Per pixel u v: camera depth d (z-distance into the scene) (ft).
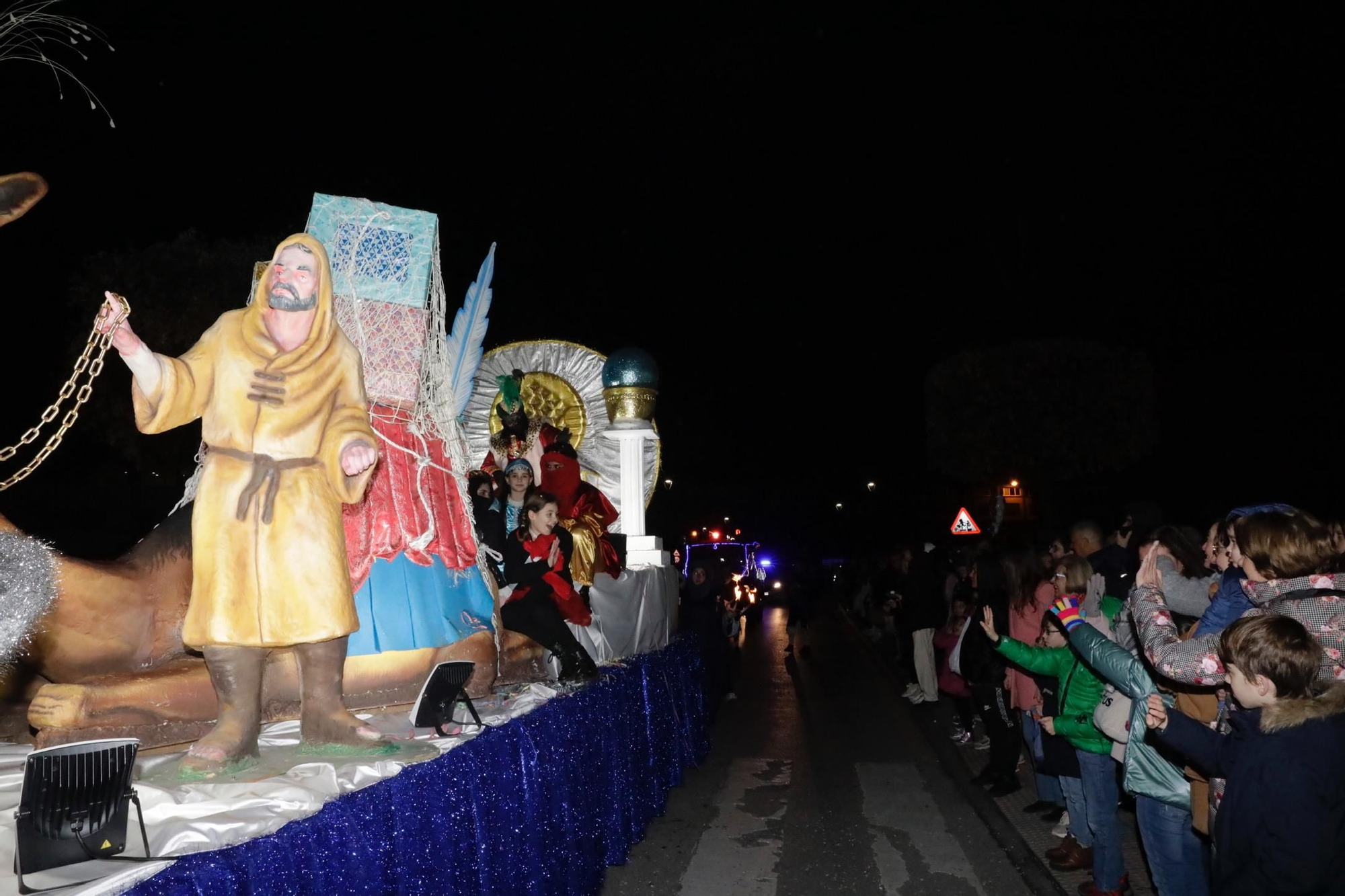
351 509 13.50
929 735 33.86
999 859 20.47
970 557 30.01
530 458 25.14
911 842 21.74
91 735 10.54
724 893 18.69
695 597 38.14
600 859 17.28
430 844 9.89
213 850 6.99
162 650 11.84
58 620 11.07
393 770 9.93
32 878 6.48
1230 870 9.22
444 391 14.87
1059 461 46.06
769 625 89.10
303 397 10.62
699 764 29.30
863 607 77.61
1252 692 9.23
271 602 10.13
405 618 13.75
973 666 25.22
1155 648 11.74
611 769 18.37
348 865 8.21
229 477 10.25
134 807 8.13
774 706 41.24
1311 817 8.74
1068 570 16.51
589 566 20.75
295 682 12.80
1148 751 13.05
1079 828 18.44
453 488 15.33
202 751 9.67
